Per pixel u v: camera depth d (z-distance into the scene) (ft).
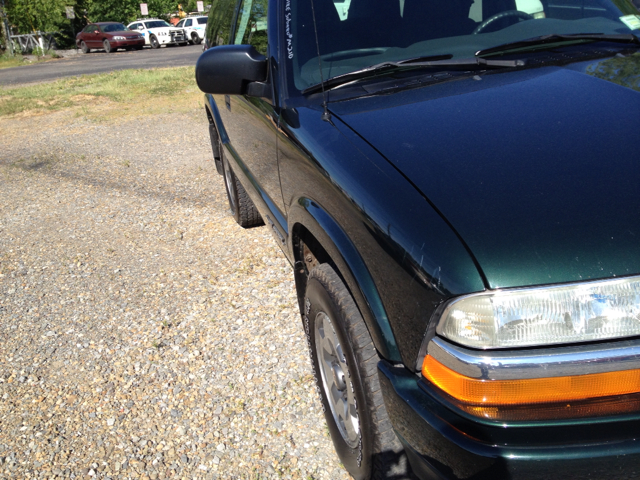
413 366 4.75
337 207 5.80
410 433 4.71
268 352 9.28
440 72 7.35
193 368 9.07
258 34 10.23
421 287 4.50
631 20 8.11
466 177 4.95
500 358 4.17
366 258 5.22
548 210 4.47
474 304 4.21
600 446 4.12
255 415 7.93
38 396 8.73
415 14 8.00
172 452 7.41
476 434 4.27
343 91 7.38
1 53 89.71
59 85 42.60
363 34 7.98
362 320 5.60
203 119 27.78
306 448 7.30
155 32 88.07
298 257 8.07
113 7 114.52
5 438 7.91
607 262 4.13
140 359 9.43
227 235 14.14
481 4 8.06
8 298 11.90
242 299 11.02
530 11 8.12
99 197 17.80
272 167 8.62
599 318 4.11
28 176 20.66
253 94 8.41
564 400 4.20
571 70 6.77
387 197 5.08
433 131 5.76
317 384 7.46
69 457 7.47
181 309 10.87
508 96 6.27
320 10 8.18
